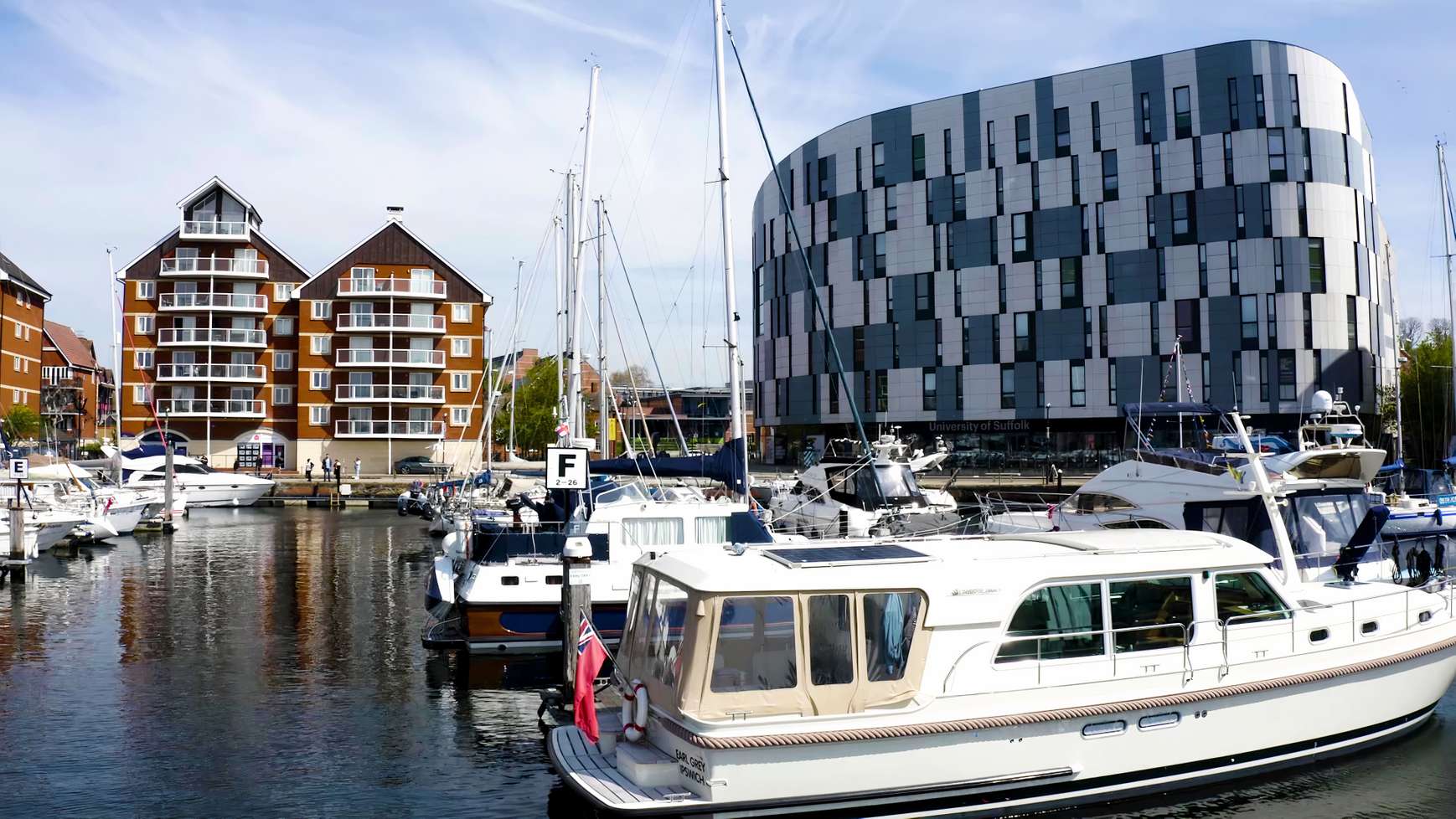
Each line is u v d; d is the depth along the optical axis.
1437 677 11.09
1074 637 9.06
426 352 65.75
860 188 56.97
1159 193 48.66
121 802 9.70
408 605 20.45
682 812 7.94
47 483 34.59
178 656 15.71
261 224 69.12
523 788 10.13
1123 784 9.16
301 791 10.02
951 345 53.62
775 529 21.83
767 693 8.19
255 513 48.31
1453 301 33.66
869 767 8.32
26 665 15.07
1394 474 24.48
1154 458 16.66
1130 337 49.09
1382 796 9.57
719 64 20.83
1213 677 9.47
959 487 41.91
